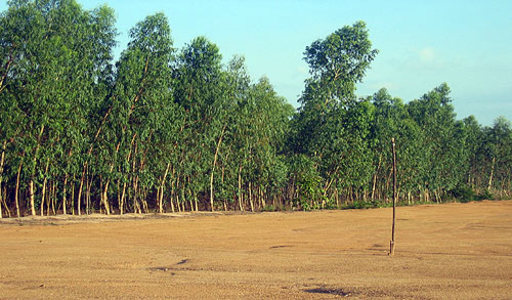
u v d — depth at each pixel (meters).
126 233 28.52
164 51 42.75
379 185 72.06
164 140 44.22
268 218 40.53
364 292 13.02
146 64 42.28
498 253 21.59
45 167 37.94
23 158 36.12
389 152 67.94
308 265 17.94
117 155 41.09
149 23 42.72
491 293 12.90
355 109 61.88
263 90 54.56
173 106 44.41
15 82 36.25
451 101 93.06
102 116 41.12
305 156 57.69
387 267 17.47
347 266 17.70
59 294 12.66
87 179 41.12
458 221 38.00
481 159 94.25
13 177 39.72
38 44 36.06
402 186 71.62
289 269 17.09
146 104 41.75
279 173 52.81
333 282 14.56
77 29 39.88
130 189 44.22
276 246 24.03
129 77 40.47
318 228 32.75
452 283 14.37
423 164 74.62
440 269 17.00
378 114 71.00
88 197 41.34
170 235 28.05
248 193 54.50
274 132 55.69
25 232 27.70
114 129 40.53
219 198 51.28
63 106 37.06
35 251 20.56
